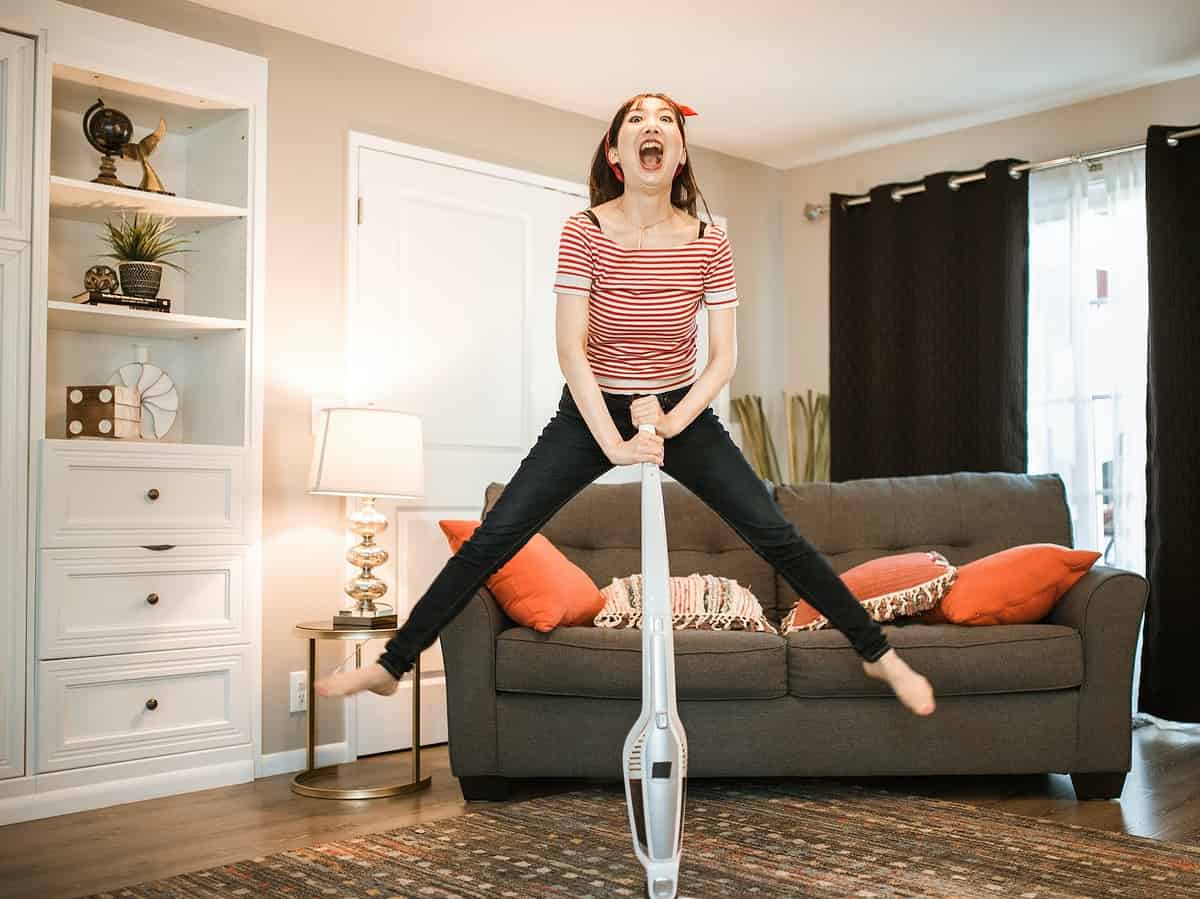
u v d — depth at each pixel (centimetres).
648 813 214
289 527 375
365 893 235
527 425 445
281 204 378
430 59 410
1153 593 414
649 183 220
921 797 316
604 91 444
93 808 319
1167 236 416
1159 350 415
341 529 388
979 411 468
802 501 388
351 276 393
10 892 241
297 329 380
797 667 316
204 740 346
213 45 358
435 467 414
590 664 308
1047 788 329
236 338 364
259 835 287
